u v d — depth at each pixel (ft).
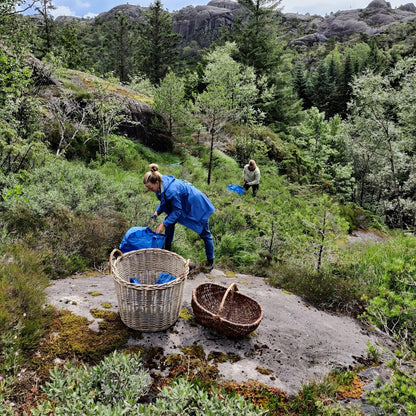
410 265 10.96
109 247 14.16
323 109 137.08
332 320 11.44
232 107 47.11
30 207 13.14
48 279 10.42
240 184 36.78
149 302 8.03
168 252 10.01
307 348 9.12
